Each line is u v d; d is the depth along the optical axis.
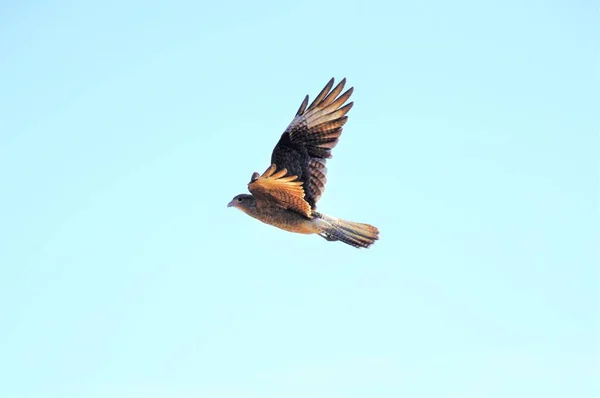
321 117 15.70
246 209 15.17
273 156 15.76
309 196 15.55
